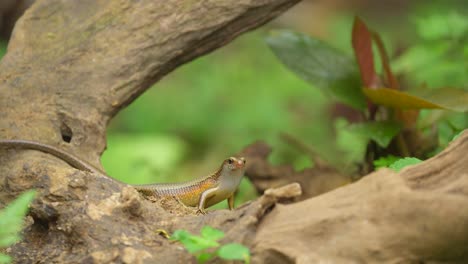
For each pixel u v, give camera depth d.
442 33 14.49
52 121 9.91
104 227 7.60
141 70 10.38
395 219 6.59
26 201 6.55
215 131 22.69
